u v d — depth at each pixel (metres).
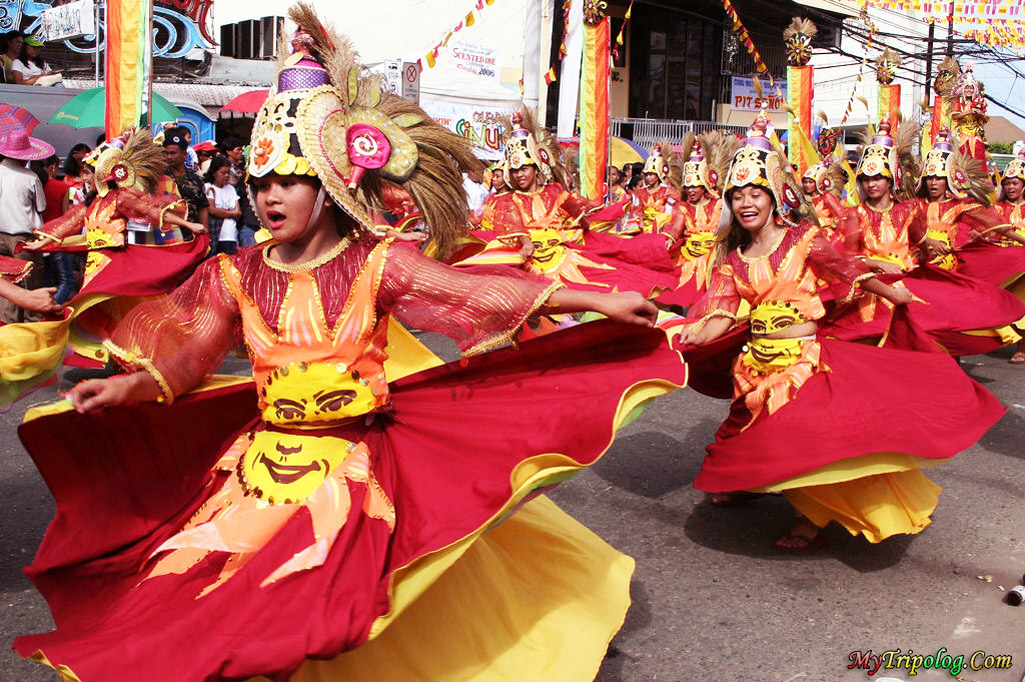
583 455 2.86
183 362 2.82
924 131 12.51
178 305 2.86
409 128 2.96
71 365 7.25
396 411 3.05
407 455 2.96
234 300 2.82
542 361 3.16
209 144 12.39
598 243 8.78
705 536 4.95
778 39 25.94
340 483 2.72
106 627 2.46
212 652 2.26
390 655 2.80
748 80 25.42
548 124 17.88
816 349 4.64
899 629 3.94
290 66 2.73
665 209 12.43
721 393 5.38
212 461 3.12
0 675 3.48
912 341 5.18
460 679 2.87
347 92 2.77
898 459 4.26
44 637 2.42
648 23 23.98
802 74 10.58
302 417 2.79
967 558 4.67
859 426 4.30
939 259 8.42
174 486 3.06
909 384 4.55
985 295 6.88
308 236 2.77
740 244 4.78
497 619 3.05
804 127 10.68
